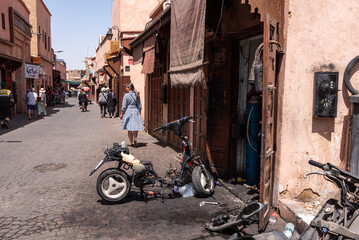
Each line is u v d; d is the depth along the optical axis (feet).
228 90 18.52
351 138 13.28
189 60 16.66
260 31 16.29
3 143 30.73
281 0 13.47
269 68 12.05
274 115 14.05
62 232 12.03
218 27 17.46
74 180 18.84
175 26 18.89
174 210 14.47
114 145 15.71
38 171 20.71
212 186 16.78
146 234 12.02
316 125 14.03
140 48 32.89
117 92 65.41
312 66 13.80
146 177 15.49
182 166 16.75
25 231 12.05
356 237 7.73
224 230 12.34
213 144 19.52
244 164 18.90
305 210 13.08
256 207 11.36
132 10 54.19
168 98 30.35
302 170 14.24
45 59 102.53
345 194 8.61
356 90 13.64
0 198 15.62
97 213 13.94
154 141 32.99
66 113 72.18
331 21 13.64
